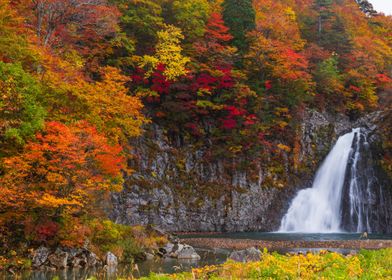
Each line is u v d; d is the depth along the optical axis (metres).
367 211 45.22
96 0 31.06
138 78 41.16
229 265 14.22
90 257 19.36
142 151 39.56
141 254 21.55
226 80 43.44
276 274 12.12
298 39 54.38
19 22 25.55
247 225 41.12
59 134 19.27
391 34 70.62
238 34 47.44
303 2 66.44
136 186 37.53
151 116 42.22
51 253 18.83
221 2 52.12
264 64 46.00
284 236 35.66
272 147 45.88
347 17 67.00
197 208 39.84
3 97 19.17
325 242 28.33
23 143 19.20
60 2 28.75
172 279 12.85
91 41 39.22
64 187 19.75
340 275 11.67
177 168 41.12
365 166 46.84
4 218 19.12
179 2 44.94
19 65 20.80
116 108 27.38
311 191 46.25
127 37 41.78
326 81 53.06
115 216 34.75
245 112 43.72
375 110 55.69
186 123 42.84
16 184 18.86
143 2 42.72
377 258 15.62
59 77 23.70
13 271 17.34
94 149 21.00
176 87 41.88
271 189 43.75
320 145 49.19
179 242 25.81
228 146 42.84
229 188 41.97
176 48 40.41
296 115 48.81
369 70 55.84
